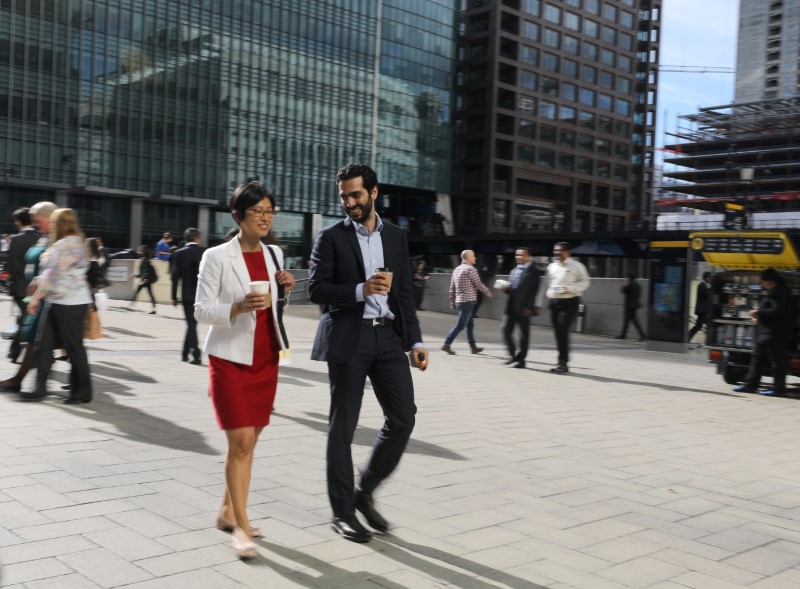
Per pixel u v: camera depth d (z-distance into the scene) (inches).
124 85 2330.2
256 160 2679.6
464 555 147.7
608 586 135.5
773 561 153.1
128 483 184.4
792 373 411.8
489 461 225.9
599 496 194.7
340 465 154.8
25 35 2119.8
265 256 153.7
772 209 4881.9
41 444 219.1
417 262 1120.2
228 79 2593.5
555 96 3727.9
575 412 323.3
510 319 487.5
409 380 159.5
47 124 2170.3
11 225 2151.8
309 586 129.0
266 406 150.5
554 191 3814.0
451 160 3513.8
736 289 448.8
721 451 259.0
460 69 3550.7
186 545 145.6
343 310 155.9
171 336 555.2
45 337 282.8
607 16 3971.5
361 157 3038.9
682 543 161.5
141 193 2354.8
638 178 4532.5
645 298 850.8
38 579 126.3
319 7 2864.2
